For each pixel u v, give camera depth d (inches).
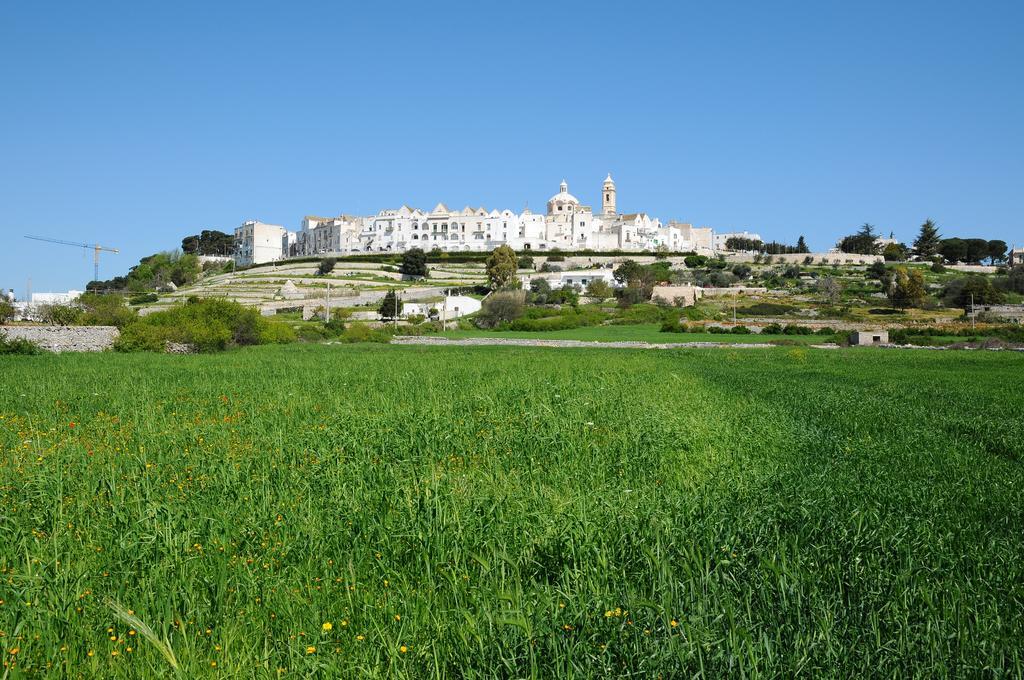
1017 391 1218.0
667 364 1830.7
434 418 740.0
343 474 537.0
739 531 405.4
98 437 687.1
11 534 412.5
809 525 423.2
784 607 319.9
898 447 692.7
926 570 360.2
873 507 471.5
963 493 517.7
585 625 304.8
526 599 332.2
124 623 314.7
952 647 294.4
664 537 393.1
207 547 390.6
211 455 588.4
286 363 1683.1
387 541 393.7
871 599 328.5
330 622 313.4
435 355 2196.1
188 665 282.7
